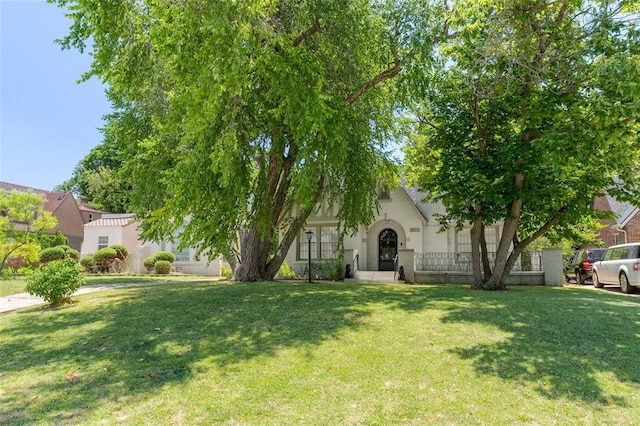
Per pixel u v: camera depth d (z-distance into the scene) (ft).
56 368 17.71
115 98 53.36
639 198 37.76
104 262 88.58
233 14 23.77
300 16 32.24
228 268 82.79
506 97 37.88
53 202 129.59
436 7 36.81
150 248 94.68
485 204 45.16
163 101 51.03
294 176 32.42
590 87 26.66
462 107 44.80
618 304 29.99
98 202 153.48
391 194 76.59
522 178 40.68
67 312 31.17
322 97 28.02
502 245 44.60
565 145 26.37
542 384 14.84
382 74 39.68
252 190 35.24
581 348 18.75
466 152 45.01
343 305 30.12
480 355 18.06
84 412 13.07
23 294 49.44
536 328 22.31
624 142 26.91
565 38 28.73
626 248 49.44
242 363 17.54
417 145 55.77
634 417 12.35
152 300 34.35
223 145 27.91
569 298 33.99
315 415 12.67
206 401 13.79
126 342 21.33
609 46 25.63
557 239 49.67
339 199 54.54
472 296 35.53
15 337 23.80
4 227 75.10
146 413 12.93
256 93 31.76
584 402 13.39
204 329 23.61
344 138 32.94
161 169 50.57
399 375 15.93
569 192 39.17
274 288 41.06
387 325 23.66
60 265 36.19
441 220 49.14
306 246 77.15
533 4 28.32
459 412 12.80
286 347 19.63
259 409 13.15
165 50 25.91
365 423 12.16
